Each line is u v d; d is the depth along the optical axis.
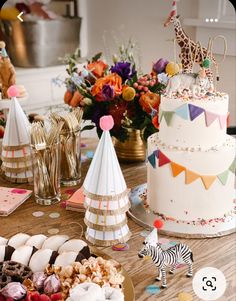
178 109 1.27
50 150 1.43
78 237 1.29
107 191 1.20
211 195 1.30
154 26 2.69
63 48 3.08
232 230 1.30
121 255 1.20
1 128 2.00
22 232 1.32
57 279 0.98
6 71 1.97
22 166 1.64
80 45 3.25
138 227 1.34
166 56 2.66
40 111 3.08
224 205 1.33
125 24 2.89
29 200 1.53
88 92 1.77
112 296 0.93
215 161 1.26
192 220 1.32
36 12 3.07
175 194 1.31
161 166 1.30
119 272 1.05
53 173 1.46
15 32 2.97
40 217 1.41
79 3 3.16
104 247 1.24
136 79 1.77
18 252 1.08
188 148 1.29
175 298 1.03
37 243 1.15
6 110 2.00
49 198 1.49
